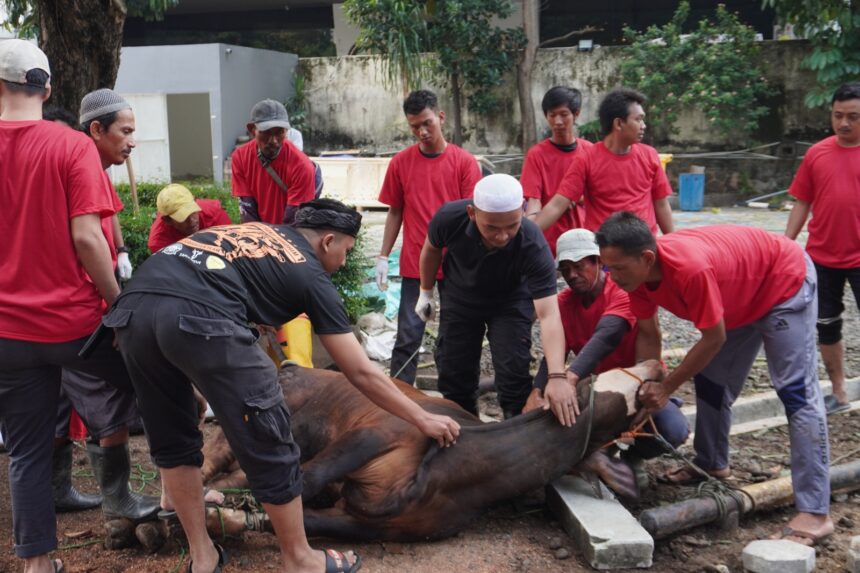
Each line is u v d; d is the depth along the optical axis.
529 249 4.27
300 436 4.34
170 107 21.89
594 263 4.52
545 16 20.48
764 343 4.09
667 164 16.20
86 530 4.06
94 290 3.56
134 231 6.30
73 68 6.32
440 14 16.95
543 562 3.78
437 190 5.59
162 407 3.31
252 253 3.33
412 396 4.29
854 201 5.34
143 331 3.14
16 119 3.43
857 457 4.98
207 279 3.21
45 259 3.40
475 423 4.17
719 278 3.82
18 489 3.45
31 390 3.45
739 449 5.09
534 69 17.78
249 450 3.22
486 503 3.95
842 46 15.14
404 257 5.65
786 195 16.48
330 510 3.96
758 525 4.17
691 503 3.99
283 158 5.68
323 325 3.40
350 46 21.66
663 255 3.72
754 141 16.83
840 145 5.42
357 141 19.20
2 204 3.36
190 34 23.61
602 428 4.02
